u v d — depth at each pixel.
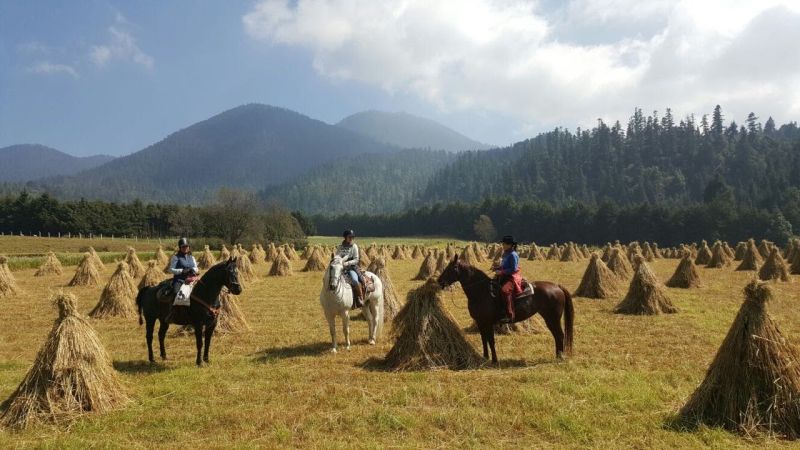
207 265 38.16
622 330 13.89
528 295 10.55
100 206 93.38
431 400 8.15
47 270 33.31
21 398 7.68
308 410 7.82
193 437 7.02
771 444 6.46
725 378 7.14
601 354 11.26
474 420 7.22
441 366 10.04
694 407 7.23
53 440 6.91
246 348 12.48
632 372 9.53
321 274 33.59
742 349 7.14
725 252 39.72
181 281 10.84
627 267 28.05
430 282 10.71
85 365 8.11
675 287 23.56
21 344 13.07
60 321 8.36
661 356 10.98
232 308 14.55
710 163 159.88
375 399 8.27
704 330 13.73
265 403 8.25
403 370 9.95
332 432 7.06
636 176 164.50
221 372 10.05
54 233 87.75
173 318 10.84
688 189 152.62
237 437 6.94
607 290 20.47
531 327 13.65
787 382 6.90
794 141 162.62
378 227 157.62
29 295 23.16
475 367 10.12
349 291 11.91
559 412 7.44
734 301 19.06
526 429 7.02
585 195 165.25
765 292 7.19
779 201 107.12
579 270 36.62
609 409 7.61
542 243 122.12
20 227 87.31
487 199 136.88
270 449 6.48
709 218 95.25
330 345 12.65
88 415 7.72
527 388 8.62
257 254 47.06
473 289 10.66
